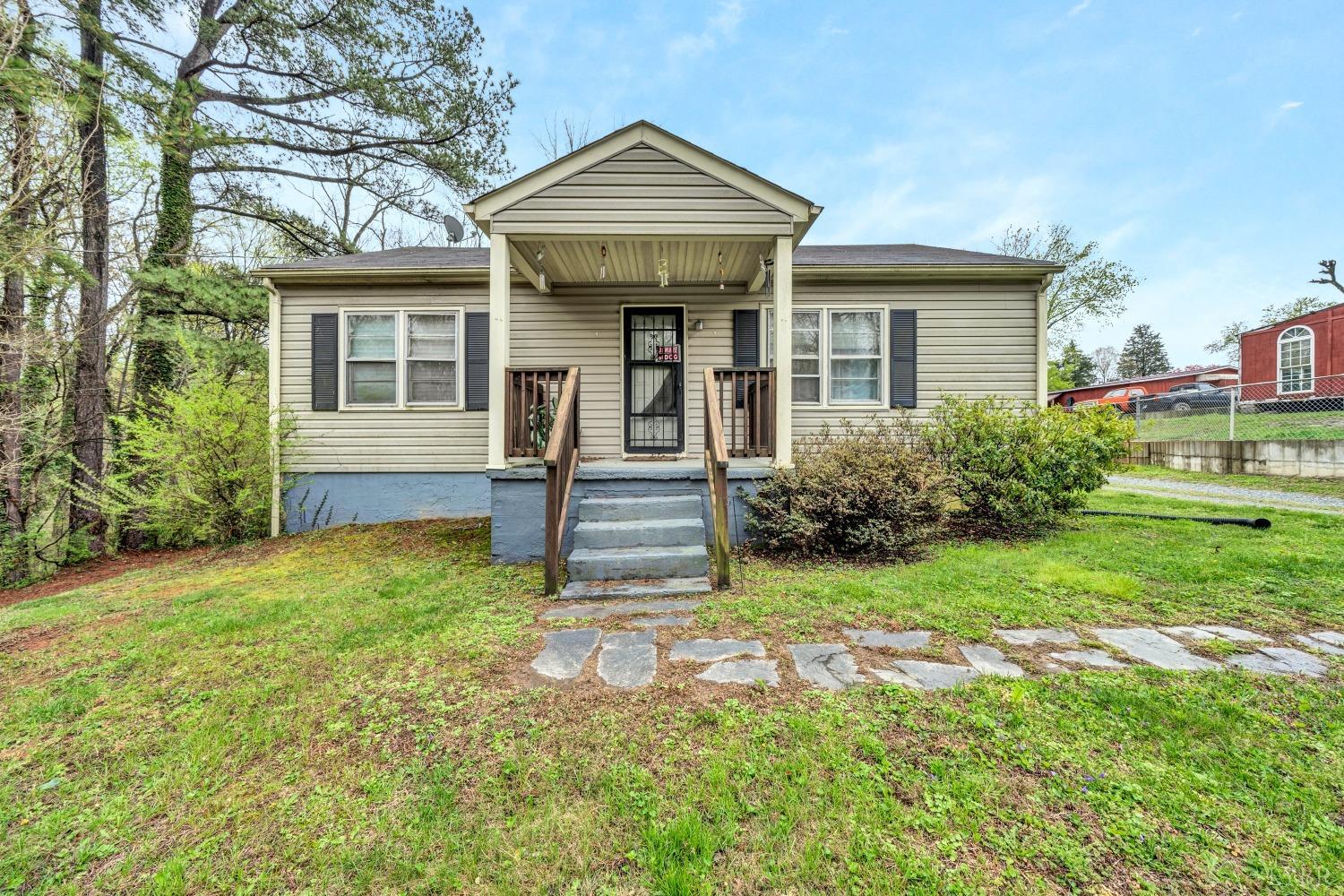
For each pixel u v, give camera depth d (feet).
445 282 23.54
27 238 21.38
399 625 11.05
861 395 23.54
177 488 23.20
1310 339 44.73
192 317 32.04
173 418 22.85
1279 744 6.46
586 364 23.36
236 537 23.43
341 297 23.61
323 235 41.78
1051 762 6.21
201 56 30.32
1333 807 5.47
